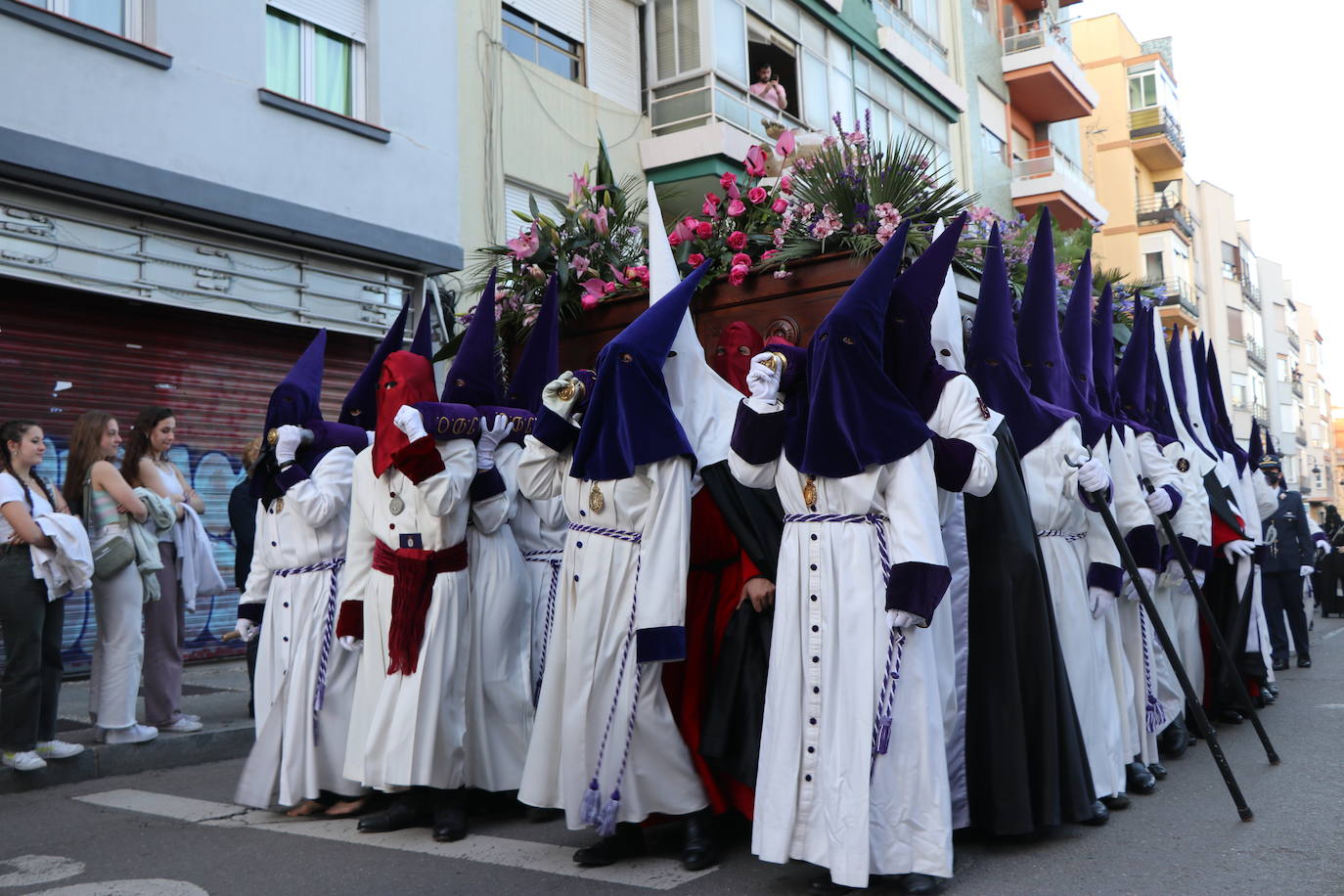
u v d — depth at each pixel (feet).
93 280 29.30
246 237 32.94
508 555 16.92
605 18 46.93
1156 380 22.88
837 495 13.12
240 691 27.71
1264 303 183.42
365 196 35.94
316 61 35.68
